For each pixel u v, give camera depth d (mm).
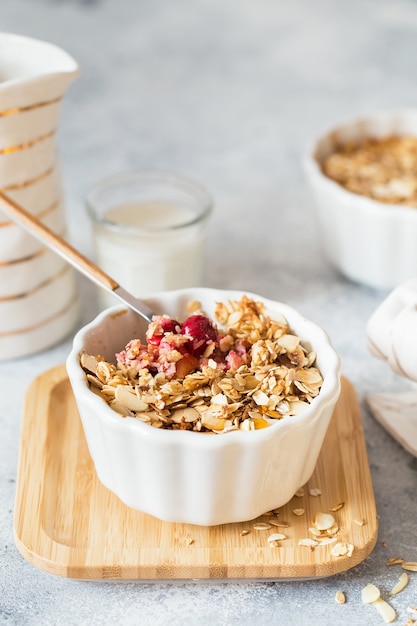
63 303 704
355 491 592
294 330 604
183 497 551
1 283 668
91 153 912
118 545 562
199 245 734
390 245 725
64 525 575
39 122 644
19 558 575
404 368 600
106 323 601
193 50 1134
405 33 1186
